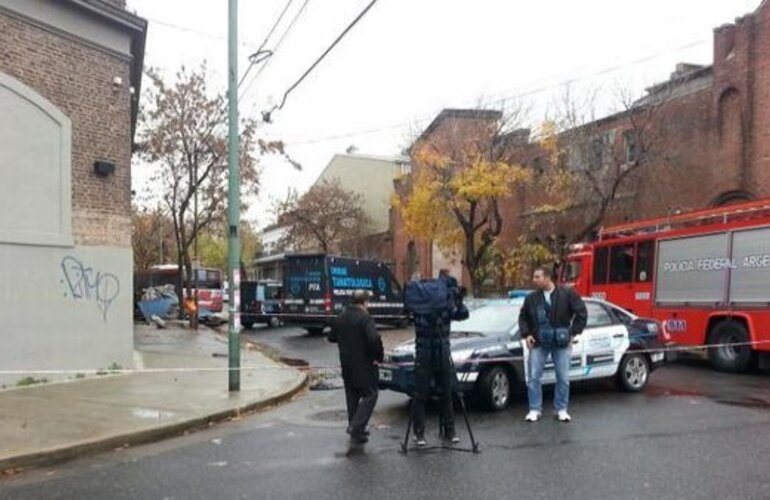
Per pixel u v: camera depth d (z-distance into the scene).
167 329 27.84
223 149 28.94
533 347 9.30
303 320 25.14
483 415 9.67
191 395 11.09
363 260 26.12
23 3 12.18
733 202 22.47
